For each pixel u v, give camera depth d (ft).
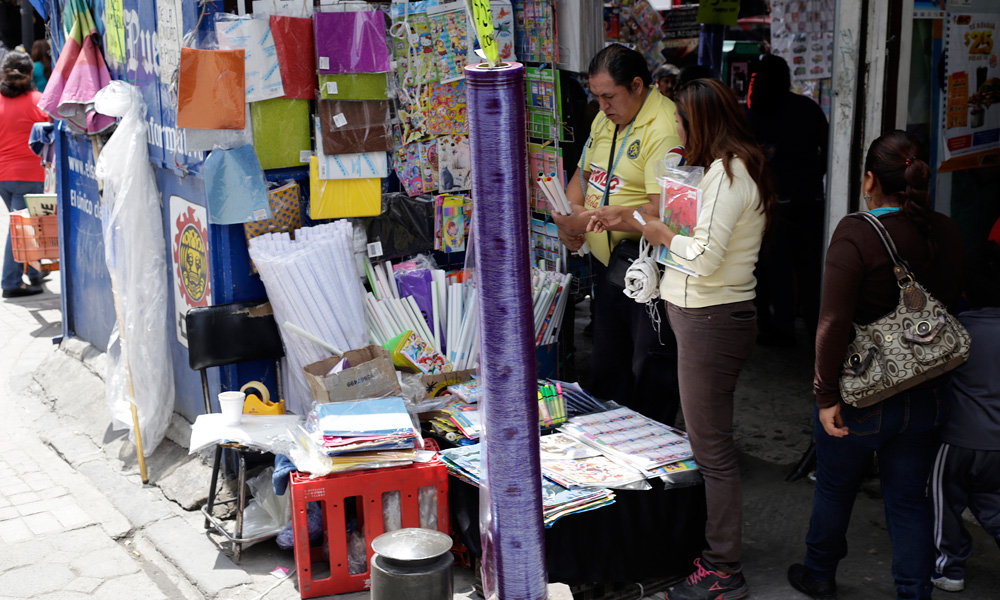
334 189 14.10
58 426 17.38
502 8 14.60
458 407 13.24
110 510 14.02
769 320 20.95
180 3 13.07
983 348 10.46
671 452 11.80
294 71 13.44
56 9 19.69
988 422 10.52
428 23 14.28
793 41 22.15
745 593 11.20
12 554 12.76
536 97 15.02
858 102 13.48
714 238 10.19
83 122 16.69
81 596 11.80
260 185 13.47
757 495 14.05
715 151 10.41
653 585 11.64
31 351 21.68
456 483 11.68
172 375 15.84
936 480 11.02
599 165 13.17
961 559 11.26
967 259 10.84
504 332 6.31
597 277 13.96
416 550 9.11
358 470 11.46
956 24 15.57
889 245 9.37
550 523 10.39
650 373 13.19
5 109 25.04
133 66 15.38
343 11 13.55
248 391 14.16
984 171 16.94
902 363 9.37
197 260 14.34
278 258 13.19
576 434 12.47
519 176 6.11
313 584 11.45
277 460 12.45
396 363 13.82
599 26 14.49
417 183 14.90
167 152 14.49
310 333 13.38
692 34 26.05
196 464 14.64
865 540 12.58
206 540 12.97
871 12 13.19
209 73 12.82
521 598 6.80
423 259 15.26
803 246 20.07
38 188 25.68
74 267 20.54
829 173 13.93
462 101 14.89
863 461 10.28
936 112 15.74
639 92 12.32
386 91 14.06
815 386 9.98
